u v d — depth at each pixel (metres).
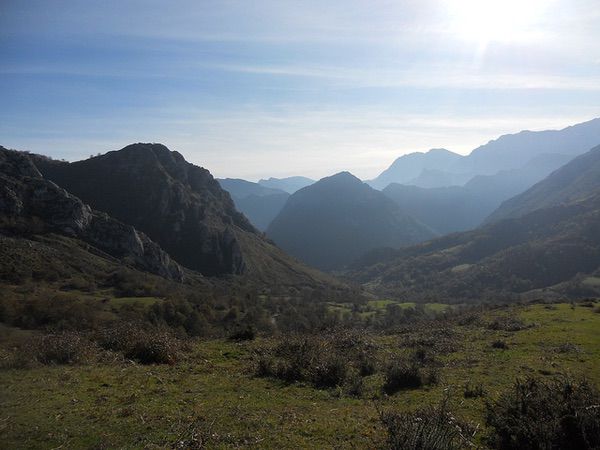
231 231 139.38
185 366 13.42
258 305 77.81
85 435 7.57
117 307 58.47
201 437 7.57
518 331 20.81
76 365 13.13
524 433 7.16
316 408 9.68
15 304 47.44
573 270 120.50
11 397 9.64
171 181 142.00
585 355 14.91
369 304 96.12
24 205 96.94
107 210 128.88
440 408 8.68
